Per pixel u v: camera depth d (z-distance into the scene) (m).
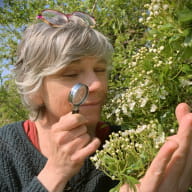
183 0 0.69
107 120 1.41
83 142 0.79
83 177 1.09
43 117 1.15
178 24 0.73
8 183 1.12
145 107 1.18
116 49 1.97
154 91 1.08
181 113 0.80
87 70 1.03
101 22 2.28
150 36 0.96
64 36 0.99
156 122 0.94
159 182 0.73
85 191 1.08
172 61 0.95
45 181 0.82
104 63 1.10
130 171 0.78
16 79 1.18
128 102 1.20
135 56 1.15
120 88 1.50
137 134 0.88
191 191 1.08
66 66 0.99
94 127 1.13
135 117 1.25
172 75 1.03
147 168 0.81
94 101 1.01
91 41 1.02
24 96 1.14
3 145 1.18
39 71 1.02
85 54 1.00
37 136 1.18
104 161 0.81
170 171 0.76
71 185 1.07
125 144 0.86
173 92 1.07
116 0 2.11
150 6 0.77
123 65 1.66
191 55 0.76
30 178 1.09
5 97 3.22
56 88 1.02
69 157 0.79
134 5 2.20
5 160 1.14
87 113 1.01
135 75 1.20
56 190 0.81
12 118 3.32
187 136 0.74
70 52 0.97
